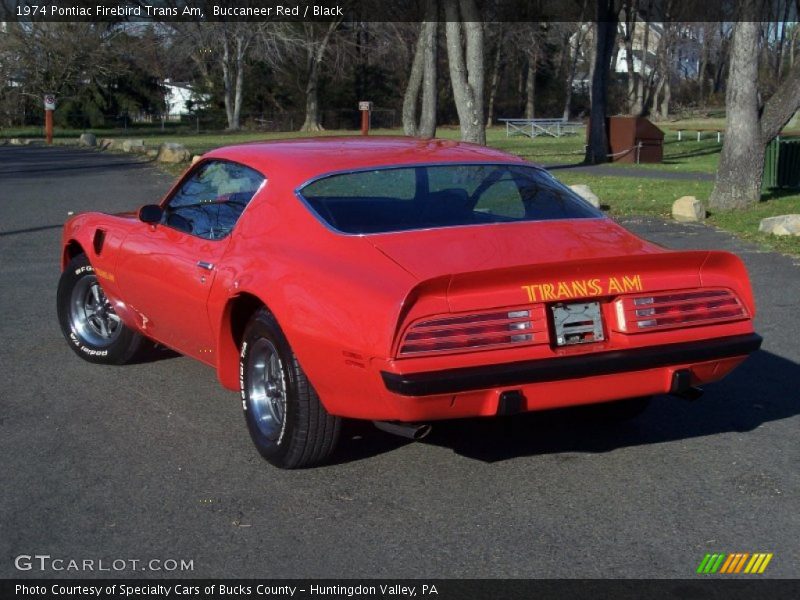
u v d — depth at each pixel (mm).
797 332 7770
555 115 81688
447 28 22094
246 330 5012
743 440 5355
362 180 5105
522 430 5535
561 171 26312
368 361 4188
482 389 4195
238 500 4562
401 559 3965
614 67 80875
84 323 6984
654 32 95625
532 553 4012
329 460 4988
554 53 79000
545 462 5039
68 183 22500
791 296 9133
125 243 6215
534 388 4285
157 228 6047
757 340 4664
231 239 5266
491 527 4262
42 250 12258
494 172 5336
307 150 5504
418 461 5051
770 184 19953
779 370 6738
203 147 40812
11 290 9633
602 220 5133
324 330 4367
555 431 5523
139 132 62969
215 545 4105
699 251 4504
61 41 60031
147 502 4543
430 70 25922
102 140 41562
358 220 4820
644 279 4480
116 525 4301
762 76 62031
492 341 4211
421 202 4992
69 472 4914
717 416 5781
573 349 4359
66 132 61719
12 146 44000
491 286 4230
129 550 4062
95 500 4570
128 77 66375
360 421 5660
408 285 4219
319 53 63312
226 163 5730
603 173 25406
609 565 3902
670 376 4531
